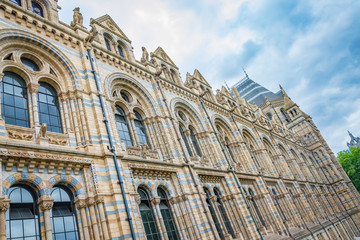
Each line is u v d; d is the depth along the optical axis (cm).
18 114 1477
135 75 2428
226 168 2853
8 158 1219
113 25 2647
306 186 5084
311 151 7312
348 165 9438
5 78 1512
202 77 3859
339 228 5100
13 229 1159
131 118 2184
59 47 1823
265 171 3912
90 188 1462
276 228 3144
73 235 1338
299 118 7712
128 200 1554
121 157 1692
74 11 2180
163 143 2291
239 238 2458
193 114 3009
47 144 1437
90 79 1866
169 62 3219
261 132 4703
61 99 1714
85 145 1572
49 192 1312
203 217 2050
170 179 2105
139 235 1517
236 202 2664
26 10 1706
